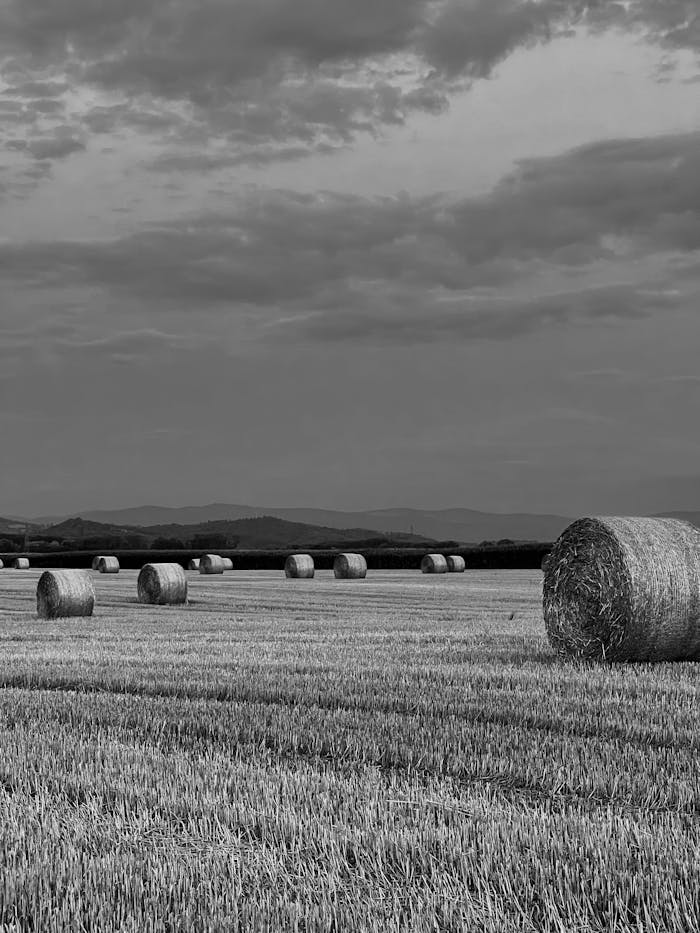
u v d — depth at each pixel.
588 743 9.34
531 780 8.02
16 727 10.40
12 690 13.20
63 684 14.06
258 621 27.27
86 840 6.49
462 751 9.09
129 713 11.23
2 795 7.69
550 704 11.47
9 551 121.69
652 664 15.66
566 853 6.02
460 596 39.84
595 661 16.09
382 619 27.77
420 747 9.24
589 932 5.02
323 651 17.88
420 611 31.53
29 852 6.23
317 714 10.97
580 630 16.45
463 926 5.01
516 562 77.31
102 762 8.80
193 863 5.98
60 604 29.67
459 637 20.69
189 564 81.75
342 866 5.95
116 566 78.12
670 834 6.36
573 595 16.56
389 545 102.94
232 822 6.87
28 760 8.84
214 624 26.05
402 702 11.73
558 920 5.04
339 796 7.49
